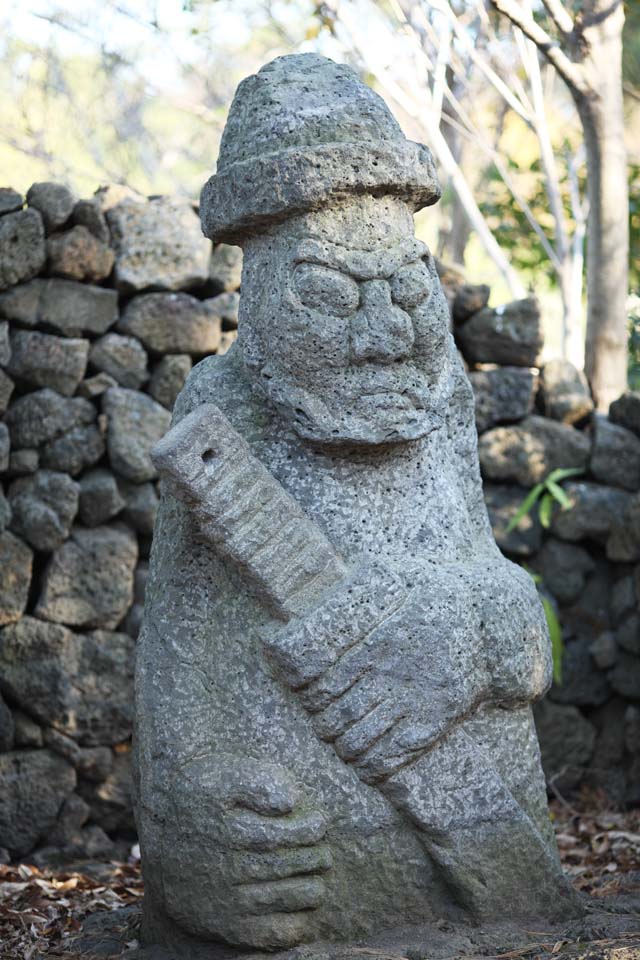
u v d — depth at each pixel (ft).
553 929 9.02
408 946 8.66
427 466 9.46
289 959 8.50
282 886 8.62
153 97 26.71
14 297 14.73
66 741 14.43
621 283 17.95
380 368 8.82
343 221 8.83
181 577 9.09
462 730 9.05
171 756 8.87
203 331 15.28
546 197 25.36
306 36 21.76
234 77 27.58
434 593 8.90
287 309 8.68
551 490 16.20
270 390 8.91
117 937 10.03
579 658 16.61
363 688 8.77
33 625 14.49
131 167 27.25
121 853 14.48
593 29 17.47
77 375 14.82
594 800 16.22
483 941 8.71
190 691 8.95
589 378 18.04
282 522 8.85
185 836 8.71
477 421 16.57
